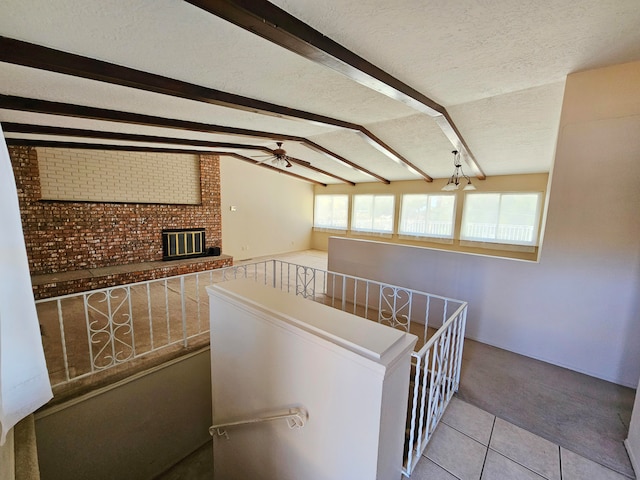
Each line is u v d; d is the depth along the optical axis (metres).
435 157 5.27
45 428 2.07
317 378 1.28
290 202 8.79
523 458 1.73
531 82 2.53
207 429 3.05
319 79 2.24
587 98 2.37
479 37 1.72
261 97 2.59
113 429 2.40
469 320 3.32
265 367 1.55
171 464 2.80
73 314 3.53
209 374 2.97
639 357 2.38
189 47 1.63
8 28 1.33
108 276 4.44
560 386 2.43
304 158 6.56
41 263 4.23
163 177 5.47
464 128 3.85
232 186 7.21
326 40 1.66
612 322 2.46
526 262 2.87
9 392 1.05
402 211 7.68
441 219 7.03
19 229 1.03
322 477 1.35
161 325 3.32
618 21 1.58
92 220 4.63
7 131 2.81
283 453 1.54
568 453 1.77
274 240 8.45
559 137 2.53
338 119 3.59
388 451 1.23
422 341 3.20
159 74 1.99
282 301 1.57
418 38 1.71
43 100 2.28
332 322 1.31
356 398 1.15
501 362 2.80
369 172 7.02
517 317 2.97
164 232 5.46
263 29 1.39
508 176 6.04
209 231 6.13
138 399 2.52
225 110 2.82
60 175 4.38
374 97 2.75
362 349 1.11
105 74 1.76
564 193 2.58
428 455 1.74
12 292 1.03
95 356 2.60
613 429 1.97
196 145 4.38
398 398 1.23
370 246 4.18
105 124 3.05
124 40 1.51
